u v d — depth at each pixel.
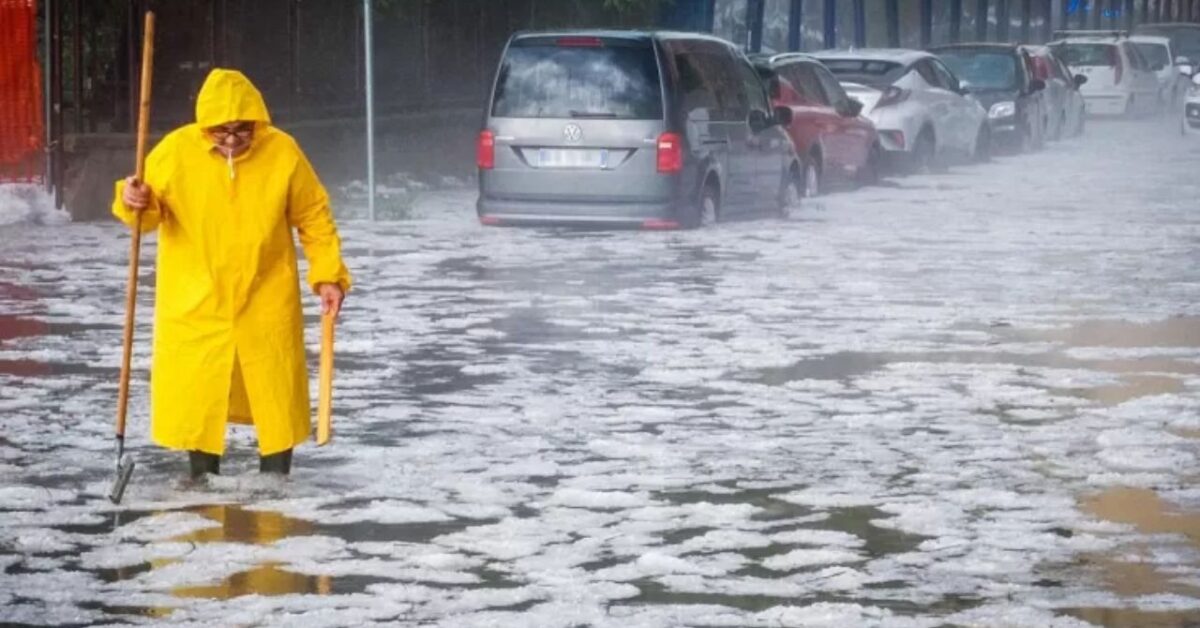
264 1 37.97
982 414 16.38
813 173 39.66
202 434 13.44
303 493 13.33
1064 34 83.88
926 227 33.19
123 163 33.22
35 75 32.47
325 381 13.66
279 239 13.50
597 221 31.08
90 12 34.28
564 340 20.30
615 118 31.02
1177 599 10.83
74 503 13.02
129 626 10.27
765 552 11.87
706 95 32.44
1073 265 27.42
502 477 13.88
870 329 21.20
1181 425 15.91
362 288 24.44
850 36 94.88
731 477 13.91
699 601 10.78
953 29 88.25
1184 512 12.91
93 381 17.67
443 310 22.50
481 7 47.47
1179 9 163.25
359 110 41.19
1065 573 11.38
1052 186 43.34
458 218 34.09
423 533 12.26
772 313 22.42
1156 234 32.03
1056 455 14.72
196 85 35.72
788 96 39.06
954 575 11.34
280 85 38.59
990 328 21.38
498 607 10.66
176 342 13.40
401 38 43.56
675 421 16.02
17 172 32.91
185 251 13.44
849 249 29.39
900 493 13.42
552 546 11.96
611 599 10.82
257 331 13.46
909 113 46.00
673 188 31.06
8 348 19.45
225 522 12.50
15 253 27.67
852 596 10.91
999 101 55.66
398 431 15.51
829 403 16.86
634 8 49.88
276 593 10.91
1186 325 21.69
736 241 30.39
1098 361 19.17
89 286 24.17
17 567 11.44
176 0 35.31
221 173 13.35
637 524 12.52
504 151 31.25
